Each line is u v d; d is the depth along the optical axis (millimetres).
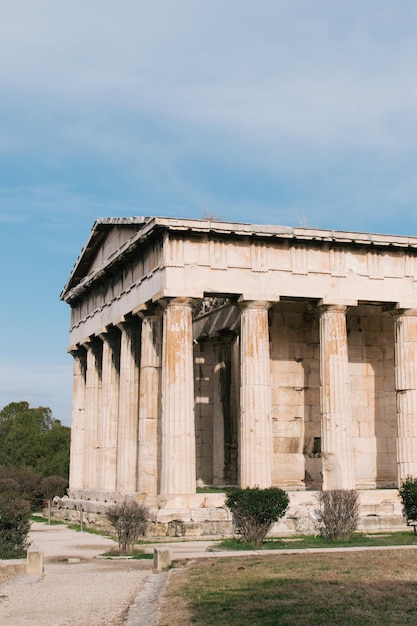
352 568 25922
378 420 50219
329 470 43625
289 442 48562
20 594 24109
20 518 33688
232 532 39750
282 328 49844
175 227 42062
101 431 53781
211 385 57312
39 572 28094
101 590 24438
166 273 42000
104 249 54250
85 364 64000
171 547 35688
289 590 22188
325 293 44781
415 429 45344
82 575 27719
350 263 45656
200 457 55969
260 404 42625
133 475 48594
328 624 18219
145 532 38875
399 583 22938
